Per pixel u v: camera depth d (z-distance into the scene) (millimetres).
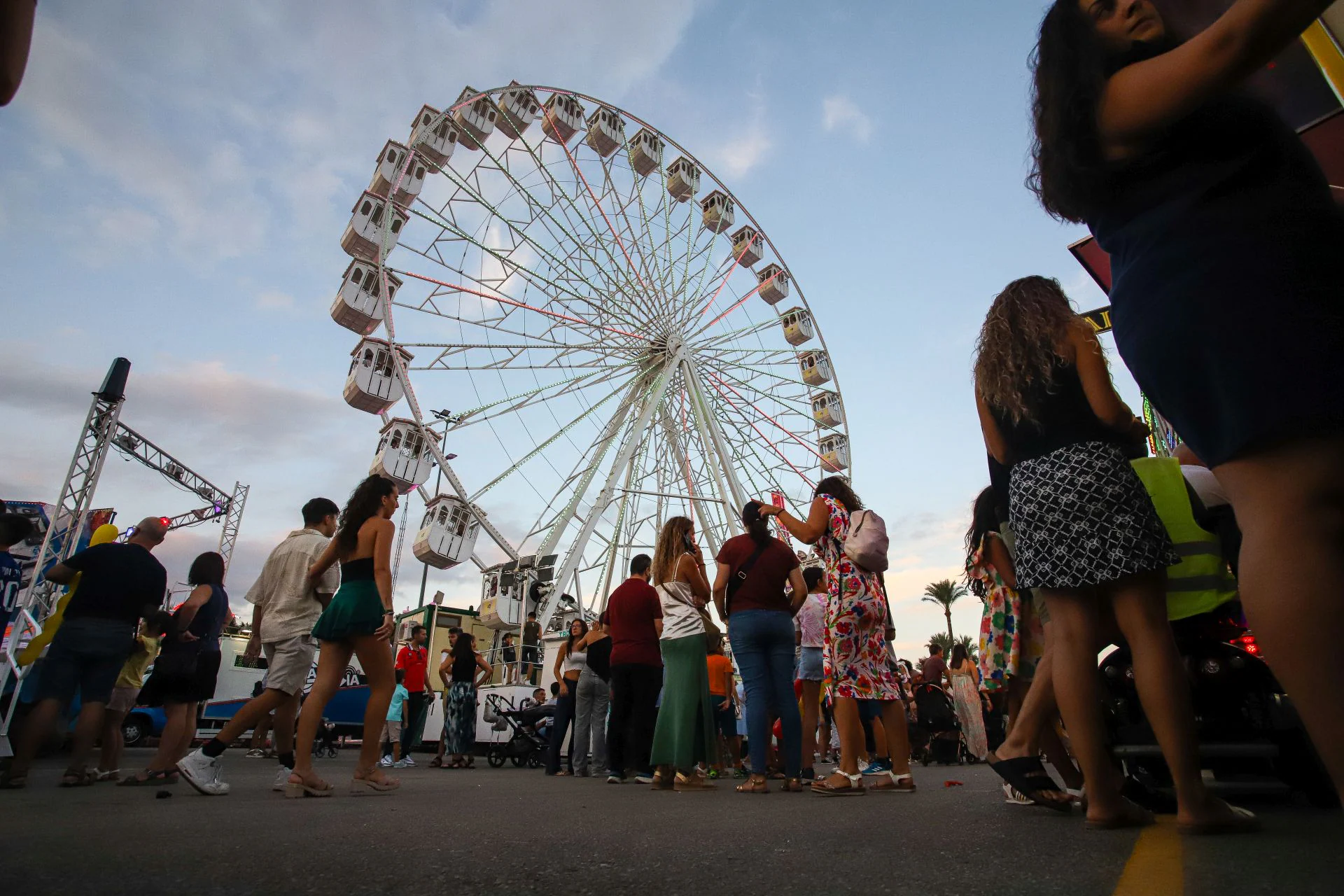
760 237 27156
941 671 10727
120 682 5691
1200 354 1155
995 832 2305
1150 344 1232
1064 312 2471
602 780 6695
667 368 21297
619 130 23703
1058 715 3400
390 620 4414
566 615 18922
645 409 20391
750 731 4738
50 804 3531
